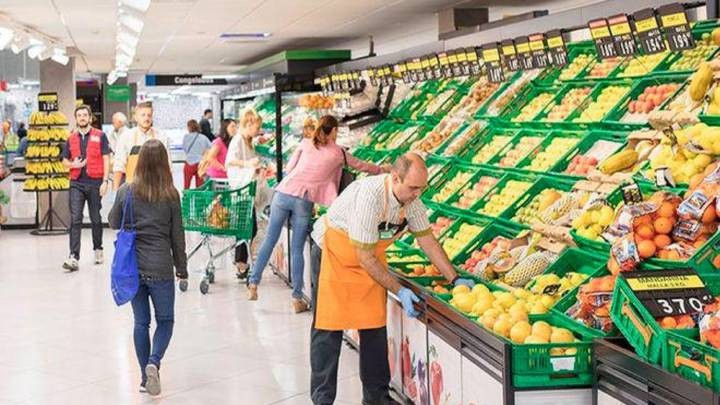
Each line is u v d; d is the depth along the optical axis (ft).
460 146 25.82
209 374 23.24
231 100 79.71
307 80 44.52
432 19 43.19
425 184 16.90
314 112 42.24
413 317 17.79
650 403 11.46
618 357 12.25
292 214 30.32
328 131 29.58
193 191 34.45
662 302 12.10
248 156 35.76
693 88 15.33
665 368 11.26
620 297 12.63
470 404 14.99
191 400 21.03
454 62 26.55
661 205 14.32
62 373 23.54
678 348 11.07
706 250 13.56
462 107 28.25
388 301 20.48
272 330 28.04
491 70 24.06
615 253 14.43
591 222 16.87
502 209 21.43
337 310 18.19
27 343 26.84
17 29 45.09
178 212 21.31
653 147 17.06
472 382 14.83
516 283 17.74
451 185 25.08
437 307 16.66
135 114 36.83
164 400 21.07
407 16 41.86
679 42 15.24
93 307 32.14
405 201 17.19
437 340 16.81
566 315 14.75
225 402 20.86
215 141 42.45
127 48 57.57
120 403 20.89
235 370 23.57
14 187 57.88
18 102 81.05
